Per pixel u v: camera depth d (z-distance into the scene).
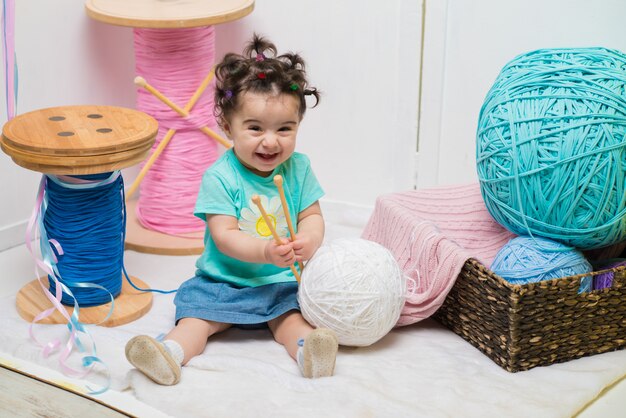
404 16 1.98
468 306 1.53
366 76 2.08
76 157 1.48
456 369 1.45
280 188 1.42
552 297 1.40
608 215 1.44
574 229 1.45
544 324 1.42
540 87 1.43
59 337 1.55
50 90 2.04
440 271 1.52
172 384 1.39
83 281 1.63
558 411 1.31
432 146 2.06
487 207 1.59
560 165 1.39
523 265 1.46
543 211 1.45
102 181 1.59
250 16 2.18
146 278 1.86
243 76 1.47
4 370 1.46
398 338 1.57
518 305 1.37
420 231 1.59
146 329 1.61
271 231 1.43
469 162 2.03
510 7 1.87
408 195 1.77
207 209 1.53
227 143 2.05
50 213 1.60
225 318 1.52
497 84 1.50
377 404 1.32
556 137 1.39
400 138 2.09
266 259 1.47
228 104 1.49
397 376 1.41
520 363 1.43
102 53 2.16
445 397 1.34
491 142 1.48
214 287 1.56
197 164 2.04
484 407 1.32
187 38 1.95
